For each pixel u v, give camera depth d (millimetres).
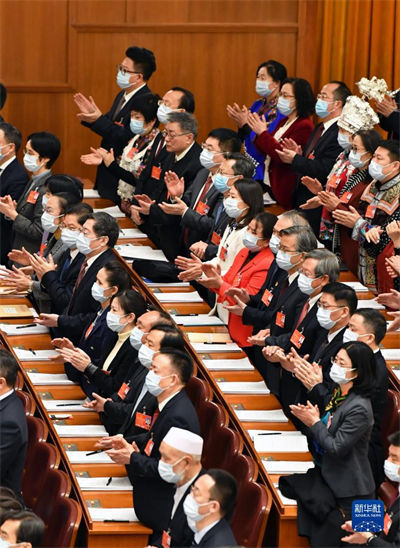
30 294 30656
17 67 40688
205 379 25484
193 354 26328
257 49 40000
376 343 21984
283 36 39844
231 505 19266
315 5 39469
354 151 27875
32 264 28609
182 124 30828
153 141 32938
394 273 26500
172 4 40062
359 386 20922
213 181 28656
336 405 21344
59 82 40781
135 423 23188
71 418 25359
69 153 41062
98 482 23281
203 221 29016
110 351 25516
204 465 23859
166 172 31094
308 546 21594
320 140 31031
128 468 22719
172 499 21812
